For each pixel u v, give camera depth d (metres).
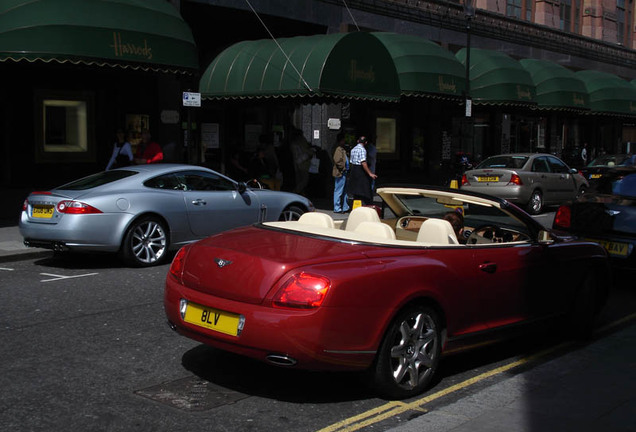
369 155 15.58
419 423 4.04
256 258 4.34
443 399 4.61
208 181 10.27
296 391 4.70
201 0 16.14
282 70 15.41
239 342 4.21
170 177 9.78
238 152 18.91
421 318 4.60
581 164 33.19
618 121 37.69
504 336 5.43
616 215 8.34
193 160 18.06
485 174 17.14
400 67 18.98
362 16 20.69
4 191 13.70
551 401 4.39
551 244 5.87
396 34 20.11
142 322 6.45
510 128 28.80
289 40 16.11
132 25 12.77
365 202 14.75
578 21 34.59
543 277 5.68
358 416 4.26
